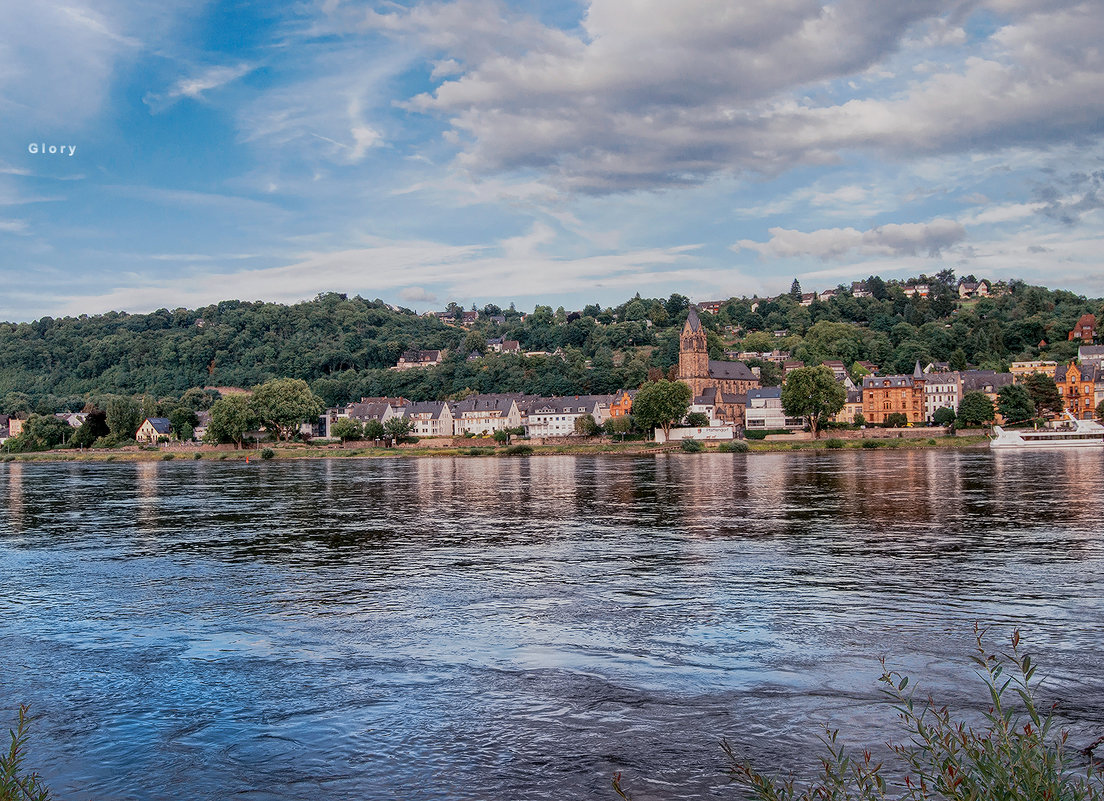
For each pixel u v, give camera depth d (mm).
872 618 33906
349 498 92562
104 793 19766
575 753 21359
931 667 27328
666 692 25609
